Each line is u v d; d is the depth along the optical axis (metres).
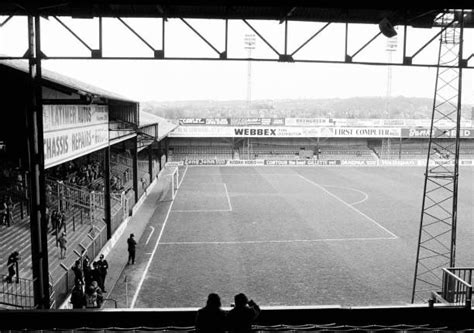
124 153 47.81
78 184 28.11
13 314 9.70
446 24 15.60
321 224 30.67
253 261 22.88
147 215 32.84
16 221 22.00
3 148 18.89
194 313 9.77
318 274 21.02
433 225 30.62
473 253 24.41
